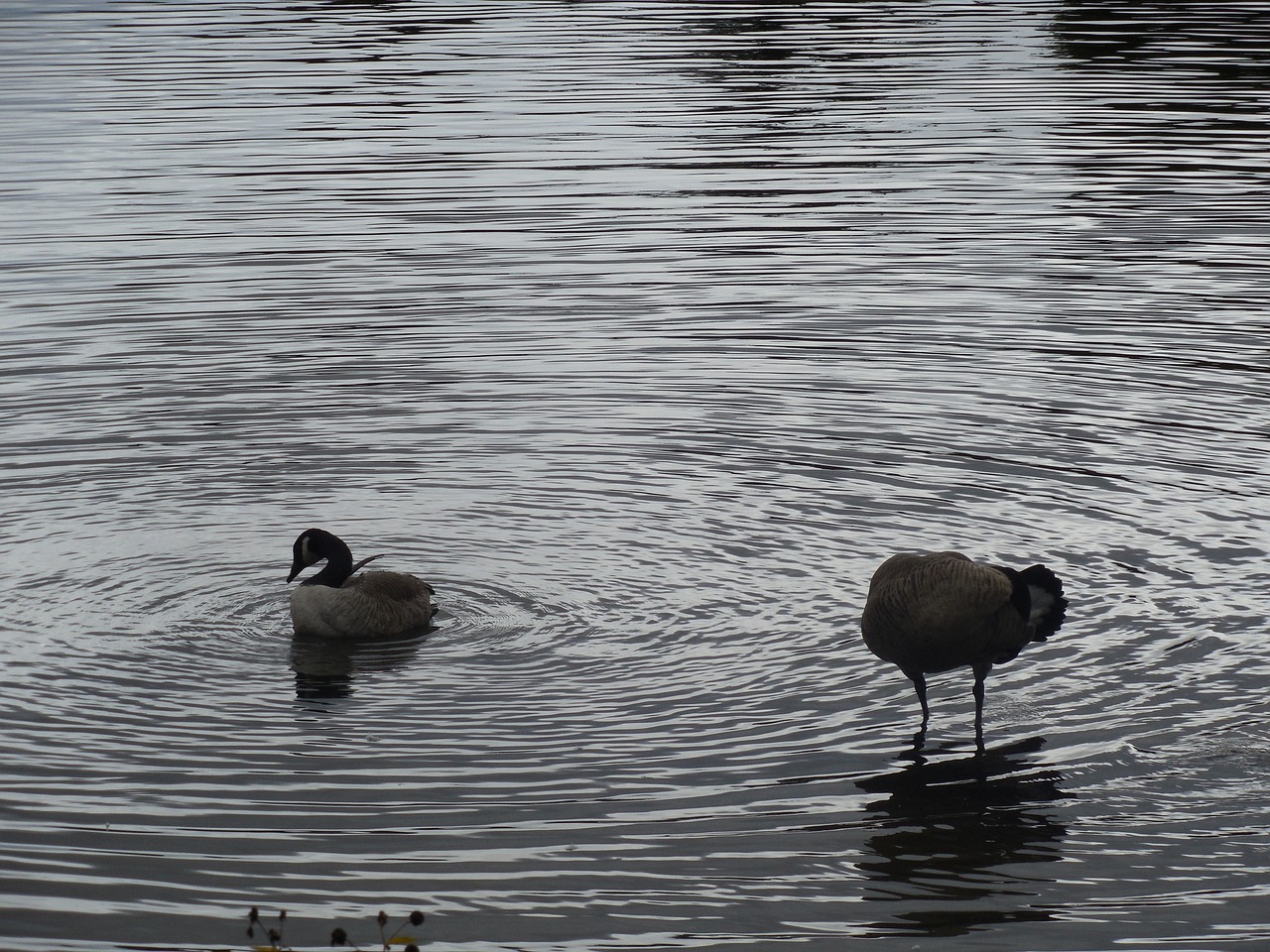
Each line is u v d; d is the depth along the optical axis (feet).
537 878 31.94
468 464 56.34
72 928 29.73
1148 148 104.88
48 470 55.16
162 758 36.88
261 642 43.75
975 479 54.39
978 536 49.75
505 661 42.57
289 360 67.15
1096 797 35.35
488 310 73.92
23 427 59.06
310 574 48.06
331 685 41.04
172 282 78.18
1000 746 37.78
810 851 33.14
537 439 58.65
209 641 43.65
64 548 49.11
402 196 94.58
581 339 69.97
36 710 39.14
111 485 54.08
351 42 146.92
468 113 116.88
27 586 46.47
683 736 38.29
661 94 123.13
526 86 126.31
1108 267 79.87
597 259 82.17
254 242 85.30
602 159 103.60
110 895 30.96
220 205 92.58
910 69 133.18
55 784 35.45
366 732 38.42
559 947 29.45
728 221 89.10
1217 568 47.14
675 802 35.17
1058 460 55.88
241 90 124.47
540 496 53.57
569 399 62.80
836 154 104.78
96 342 69.10
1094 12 164.96
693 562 48.49
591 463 56.34
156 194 94.84
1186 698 39.88
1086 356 67.15
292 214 90.79
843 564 48.16
